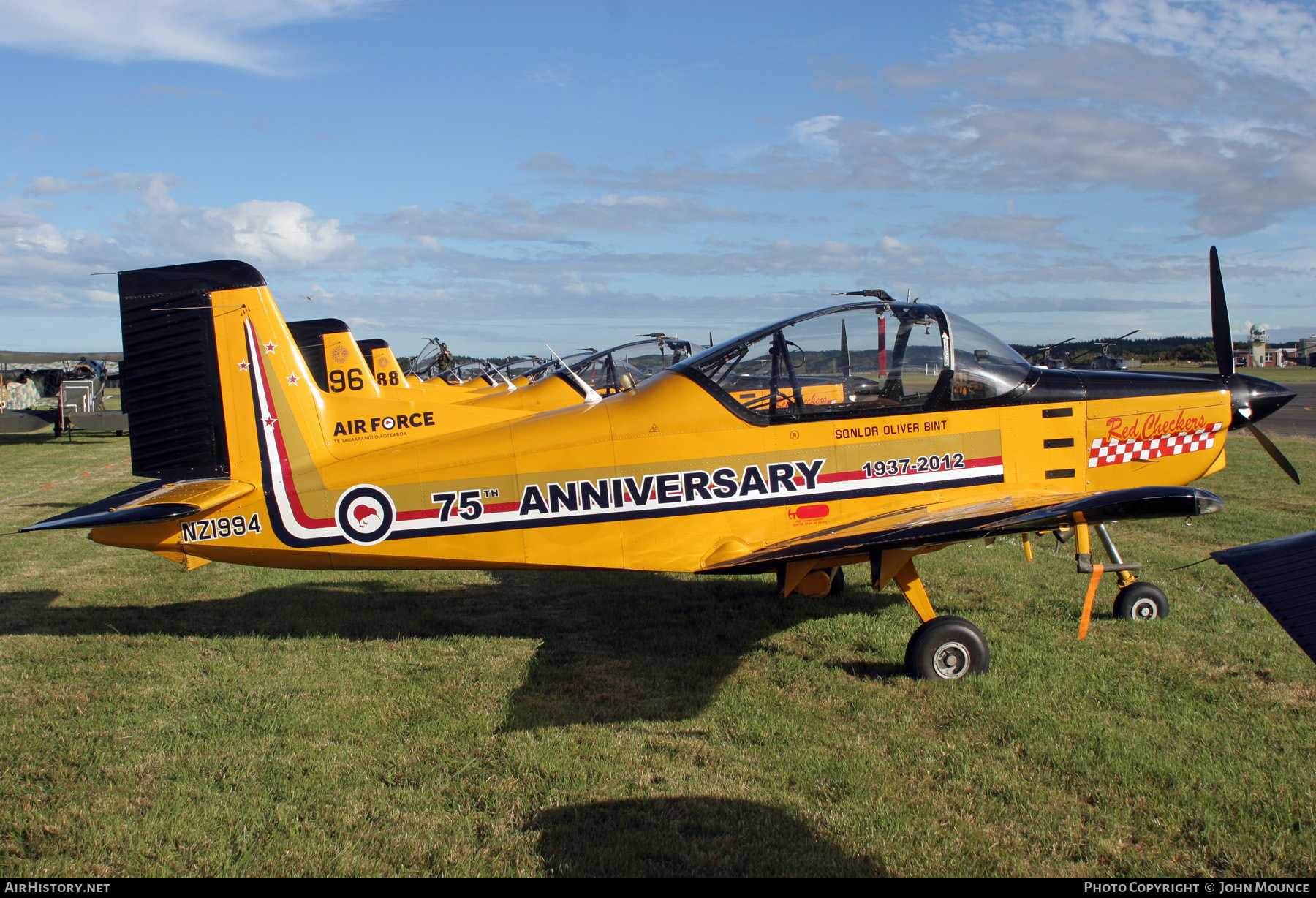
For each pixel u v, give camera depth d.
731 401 5.31
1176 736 3.82
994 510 4.76
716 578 7.30
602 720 4.20
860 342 5.39
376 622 6.02
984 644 4.64
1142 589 5.64
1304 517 9.30
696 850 3.02
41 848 3.11
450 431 5.88
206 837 3.16
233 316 5.66
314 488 5.54
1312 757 3.60
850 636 5.42
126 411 5.70
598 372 12.23
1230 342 5.93
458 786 3.53
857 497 5.33
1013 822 3.18
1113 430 5.50
